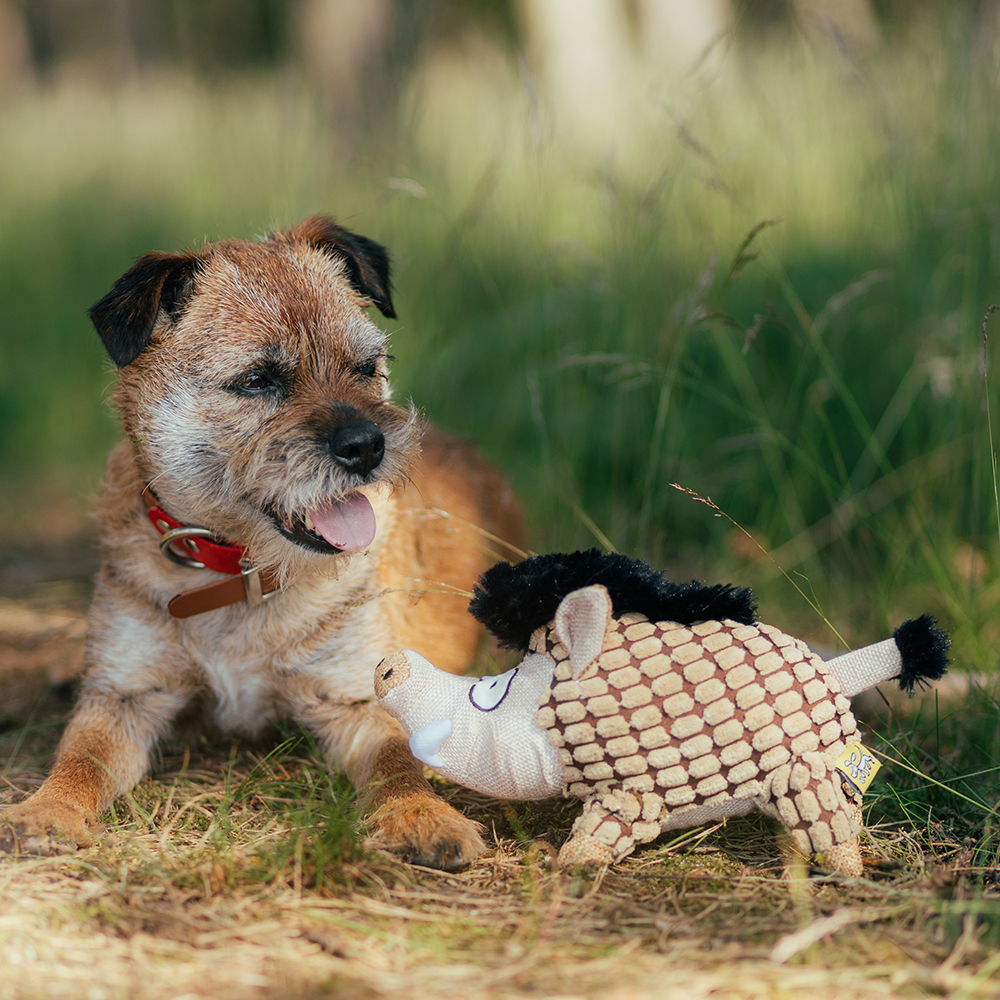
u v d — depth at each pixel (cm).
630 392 480
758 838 249
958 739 306
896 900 215
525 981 183
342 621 312
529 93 464
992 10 506
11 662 419
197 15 2420
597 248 564
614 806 224
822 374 507
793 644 230
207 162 946
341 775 300
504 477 448
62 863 235
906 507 450
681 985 180
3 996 174
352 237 349
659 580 234
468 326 590
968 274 448
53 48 3048
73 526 661
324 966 189
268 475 274
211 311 291
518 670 237
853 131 564
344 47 1141
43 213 978
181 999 176
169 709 316
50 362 887
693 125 529
